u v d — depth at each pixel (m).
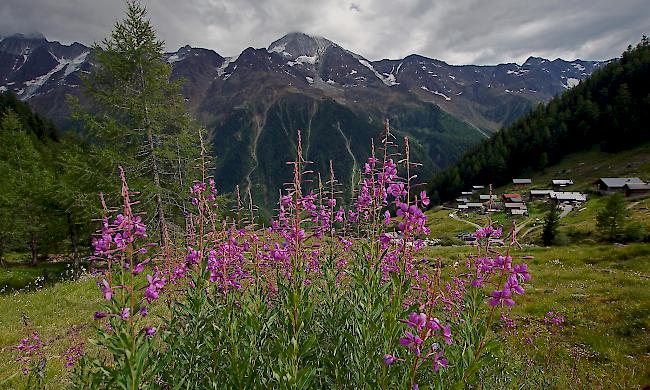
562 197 91.62
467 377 4.33
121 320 3.81
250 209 6.10
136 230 3.79
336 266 6.22
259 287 5.15
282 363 4.20
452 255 21.56
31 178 31.22
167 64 21.73
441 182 132.12
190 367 4.74
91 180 21.17
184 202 20.38
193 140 21.50
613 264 23.27
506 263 4.18
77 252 30.45
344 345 5.27
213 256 5.30
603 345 11.05
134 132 20.78
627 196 86.19
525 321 13.55
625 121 113.06
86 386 4.38
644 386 8.65
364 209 5.80
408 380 4.03
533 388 7.45
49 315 12.54
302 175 5.00
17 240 38.19
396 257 5.40
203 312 4.94
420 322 3.64
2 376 7.57
